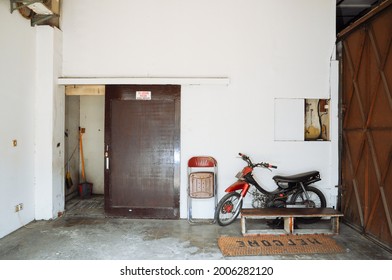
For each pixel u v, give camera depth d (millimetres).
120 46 4352
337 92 4277
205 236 3602
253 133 4297
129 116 4355
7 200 3551
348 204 4051
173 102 4316
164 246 3285
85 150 6027
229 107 4297
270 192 4102
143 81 4242
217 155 4312
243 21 4281
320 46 4277
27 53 3924
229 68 4293
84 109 6016
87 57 4379
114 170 4383
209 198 4285
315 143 4309
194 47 4301
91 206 4949
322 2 4266
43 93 4137
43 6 3637
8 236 3529
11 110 3604
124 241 3424
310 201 4059
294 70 4281
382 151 3268
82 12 4379
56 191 4273
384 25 3195
